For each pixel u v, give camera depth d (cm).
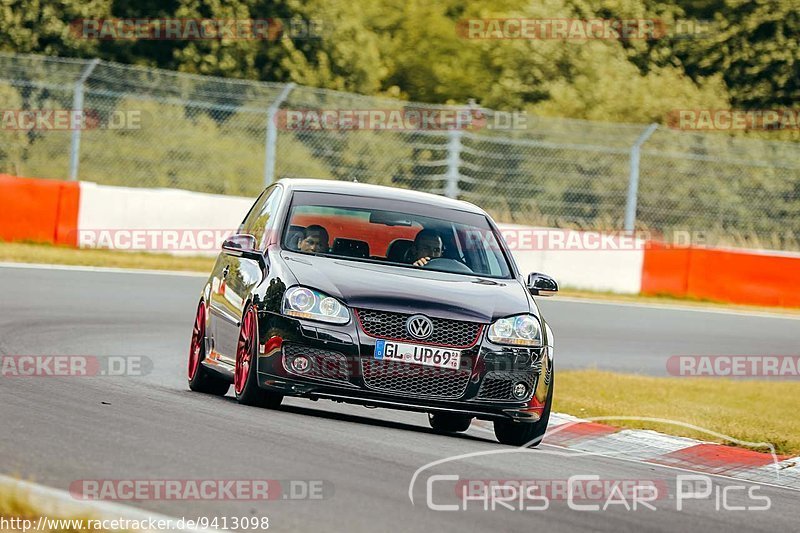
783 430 4006
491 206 10025
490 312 3073
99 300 5659
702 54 12288
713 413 4231
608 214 10056
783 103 12100
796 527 2420
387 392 2966
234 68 11144
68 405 2947
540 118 9444
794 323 7369
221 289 3466
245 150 9781
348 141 9956
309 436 2761
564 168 10212
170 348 4647
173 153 9650
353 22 11812
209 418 2886
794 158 10344
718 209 10131
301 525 1936
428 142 10169
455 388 3003
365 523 1981
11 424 2584
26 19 10731
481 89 13012
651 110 11188
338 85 11425
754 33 12256
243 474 2266
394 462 2548
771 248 10050
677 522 2295
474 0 13912
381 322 2983
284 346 2978
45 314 5047
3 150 9388
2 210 7344
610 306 7394
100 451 2366
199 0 11238
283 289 3028
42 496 1938
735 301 8244
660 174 10119
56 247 7450
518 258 8200
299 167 9769
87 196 7556
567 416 3875
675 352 5950
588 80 11544
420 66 13250
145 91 10106
